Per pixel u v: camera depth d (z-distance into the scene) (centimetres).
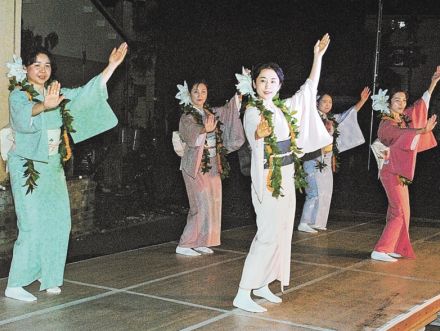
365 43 1009
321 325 441
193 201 653
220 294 509
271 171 461
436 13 973
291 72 1035
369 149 1008
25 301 474
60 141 480
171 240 750
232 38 1052
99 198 946
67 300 481
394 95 666
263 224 466
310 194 815
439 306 514
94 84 483
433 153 1024
